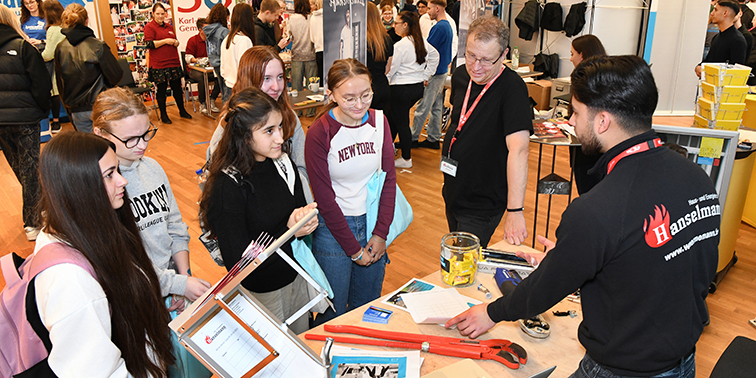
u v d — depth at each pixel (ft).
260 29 18.61
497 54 6.07
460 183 6.95
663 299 3.22
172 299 5.44
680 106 17.19
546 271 3.58
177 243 5.84
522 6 24.25
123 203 4.12
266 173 5.43
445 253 5.42
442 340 4.47
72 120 13.15
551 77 23.09
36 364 3.61
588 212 3.27
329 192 6.15
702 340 8.07
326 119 6.04
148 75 22.35
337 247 6.52
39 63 10.70
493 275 5.69
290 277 5.72
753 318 8.66
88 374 3.45
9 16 10.42
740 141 9.06
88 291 3.51
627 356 3.36
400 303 5.15
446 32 16.34
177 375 5.20
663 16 16.28
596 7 20.88
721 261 9.48
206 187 5.24
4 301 3.63
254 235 5.36
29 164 11.07
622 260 3.23
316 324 6.95
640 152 3.32
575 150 8.91
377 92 13.96
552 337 4.64
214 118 22.62
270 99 5.08
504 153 6.69
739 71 8.63
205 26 19.19
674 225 3.19
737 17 16.56
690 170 3.36
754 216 12.17
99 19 21.94
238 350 3.45
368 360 4.21
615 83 3.29
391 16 19.74
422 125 18.13
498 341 4.45
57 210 3.58
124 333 3.90
